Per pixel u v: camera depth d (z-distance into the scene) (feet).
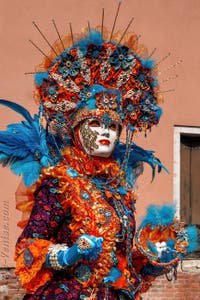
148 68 17.72
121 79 17.35
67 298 15.51
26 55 33.73
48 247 15.30
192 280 36.65
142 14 36.76
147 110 17.95
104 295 15.79
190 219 38.27
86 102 16.75
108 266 15.84
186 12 37.83
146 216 17.10
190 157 38.65
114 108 16.81
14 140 16.88
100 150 16.48
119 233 16.14
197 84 37.83
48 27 34.27
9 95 33.35
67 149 16.76
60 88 16.96
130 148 17.88
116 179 16.90
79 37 17.06
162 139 36.78
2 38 33.50
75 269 15.72
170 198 36.55
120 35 17.67
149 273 17.33
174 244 17.11
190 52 37.78
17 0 33.88
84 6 35.14
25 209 16.80
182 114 37.37
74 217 15.78
